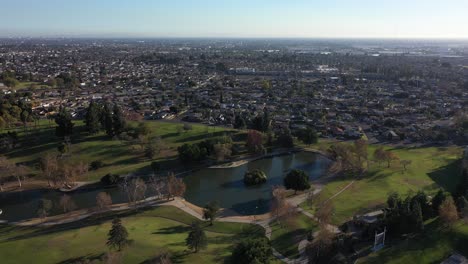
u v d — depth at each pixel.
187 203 167.50
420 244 121.56
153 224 144.25
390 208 139.12
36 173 198.25
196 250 118.31
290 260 117.06
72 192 180.62
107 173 199.00
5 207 165.38
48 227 144.50
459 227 129.00
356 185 182.38
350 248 119.75
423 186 178.75
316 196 166.12
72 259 112.75
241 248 106.50
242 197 177.62
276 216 150.00
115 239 115.19
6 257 114.69
